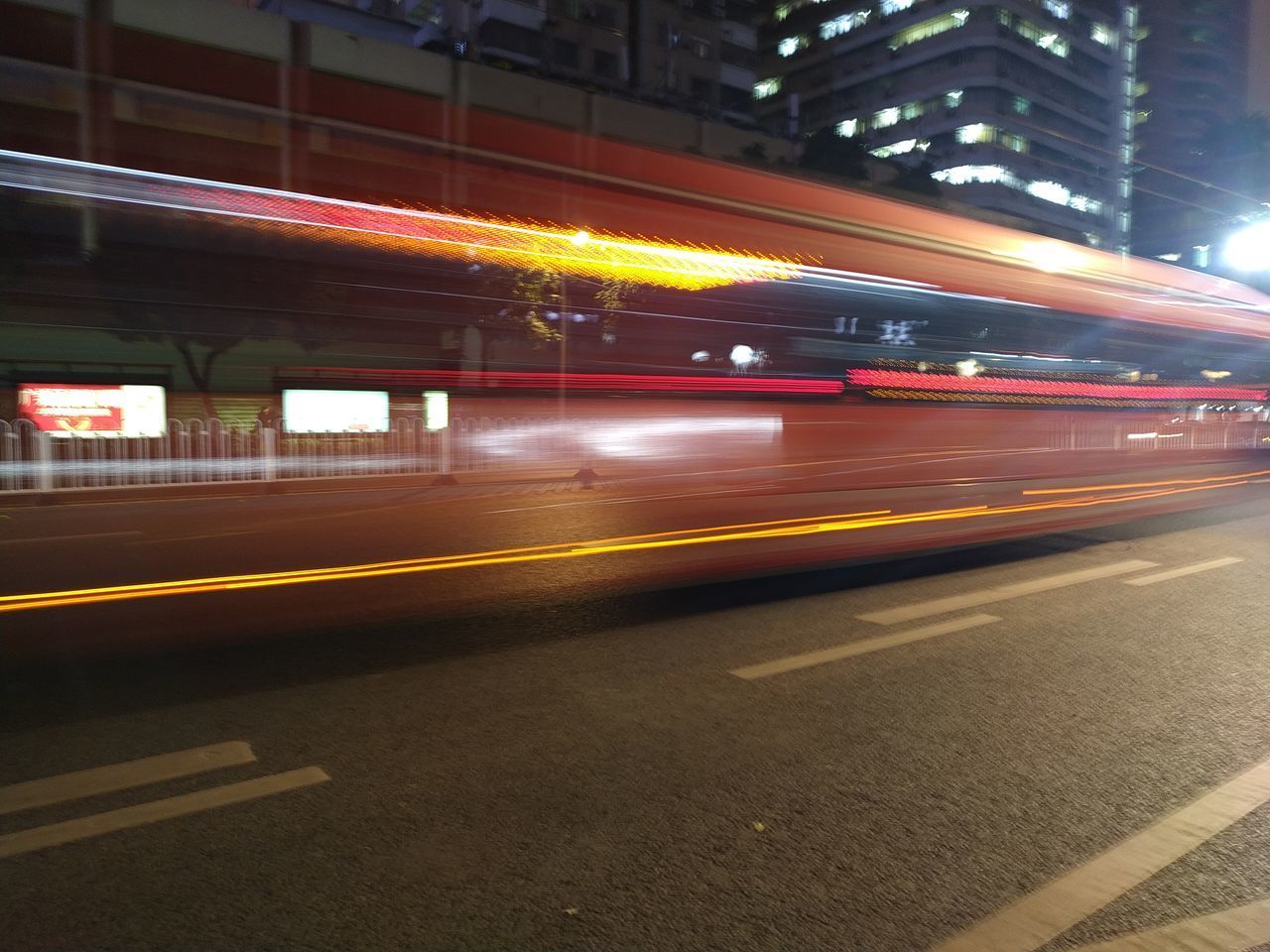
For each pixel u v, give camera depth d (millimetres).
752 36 50094
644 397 7953
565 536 7930
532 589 6703
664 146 7996
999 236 11477
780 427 8641
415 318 6617
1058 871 2910
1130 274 13844
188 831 3086
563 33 40781
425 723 4137
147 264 5641
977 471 10414
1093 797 3451
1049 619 6238
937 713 4352
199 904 2637
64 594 6164
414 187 6480
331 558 7176
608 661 5117
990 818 3266
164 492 8586
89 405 8438
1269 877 2889
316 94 6098
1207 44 81312
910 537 9375
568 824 3172
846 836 3117
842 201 9484
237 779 3510
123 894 2684
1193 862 2977
